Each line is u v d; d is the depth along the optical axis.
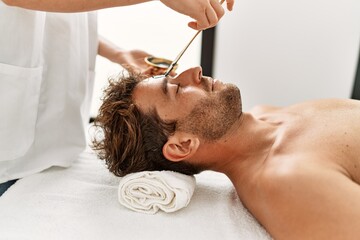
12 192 1.20
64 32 1.26
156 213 1.12
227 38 1.90
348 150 1.04
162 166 1.22
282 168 1.02
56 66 1.27
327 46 1.84
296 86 1.95
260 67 1.94
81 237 1.01
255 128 1.21
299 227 0.91
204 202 1.18
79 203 1.15
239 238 1.02
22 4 0.99
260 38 1.88
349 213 0.85
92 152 1.45
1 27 1.09
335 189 0.90
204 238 1.02
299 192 0.93
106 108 1.21
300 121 1.19
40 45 1.19
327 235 0.86
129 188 1.12
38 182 1.24
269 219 1.00
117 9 1.97
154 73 1.41
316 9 1.78
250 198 1.09
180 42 2.01
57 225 1.05
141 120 1.18
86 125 1.54
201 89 1.16
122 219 1.09
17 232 1.02
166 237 1.02
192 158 1.19
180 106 1.15
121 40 2.04
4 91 1.13
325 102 1.28
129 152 1.20
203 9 0.98
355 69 1.86
